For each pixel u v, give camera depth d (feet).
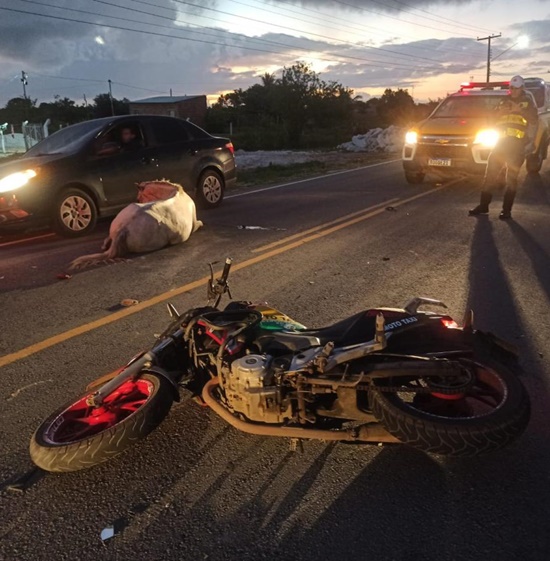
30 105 239.71
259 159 83.56
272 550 8.63
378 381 9.95
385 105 232.94
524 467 10.34
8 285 21.66
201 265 23.66
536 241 26.37
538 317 17.25
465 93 47.01
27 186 27.76
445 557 8.39
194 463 10.78
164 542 8.86
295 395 10.07
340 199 40.16
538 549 8.50
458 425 9.10
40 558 8.62
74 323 17.61
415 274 21.75
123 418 11.03
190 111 218.38
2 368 14.75
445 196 40.22
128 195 31.86
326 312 17.97
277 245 26.78
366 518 9.23
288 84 146.41
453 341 10.35
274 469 10.53
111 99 228.43
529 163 50.65
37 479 10.46
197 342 11.43
